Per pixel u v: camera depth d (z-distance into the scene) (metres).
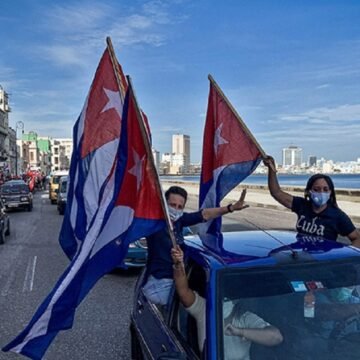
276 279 3.37
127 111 4.36
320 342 3.16
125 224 4.23
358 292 3.39
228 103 5.50
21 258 13.34
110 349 6.26
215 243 4.04
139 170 4.26
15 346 3.89
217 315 3.18
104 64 5.71
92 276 4.14
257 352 3.08
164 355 3.08
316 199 4.65
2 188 31.11
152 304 4.41
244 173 5.41
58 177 38.47
